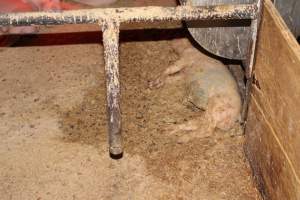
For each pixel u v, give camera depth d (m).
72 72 1.87
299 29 1.56
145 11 1.39
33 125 1.68
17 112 1.72
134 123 1.68
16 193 1.48
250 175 1.52
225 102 1.62
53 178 1.52
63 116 1.71
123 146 1.61
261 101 1.42
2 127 1.67
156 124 1.67
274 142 1.34
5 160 1.57
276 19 1.29
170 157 1.57
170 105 1.73
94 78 1.84
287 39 1.23
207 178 1.51
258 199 1.46
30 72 1.87
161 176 1.52
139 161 1.56
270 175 1.38
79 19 1.39
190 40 1.89
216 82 1.67
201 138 1.62
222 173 1.53
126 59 1.91
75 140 1.63
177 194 1.47
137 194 1.48
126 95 1.77
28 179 1.52
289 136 1.25
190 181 1.51
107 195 1.47
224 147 1.60
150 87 1.80
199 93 1.68
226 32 1.64
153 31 2.02
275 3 1.50
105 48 1.40
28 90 1.80
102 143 1.62
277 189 1.34
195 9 1.39
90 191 1.48
